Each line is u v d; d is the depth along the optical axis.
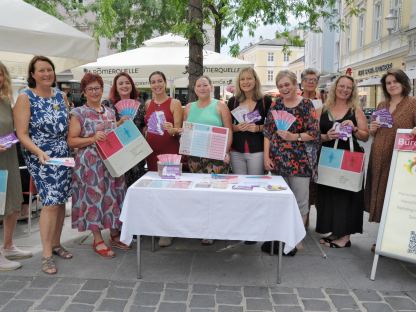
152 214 3.38
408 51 16.31
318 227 4.41
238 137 4.16
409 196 3.45
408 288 3.38
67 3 14.52
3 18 3.89
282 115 3.81
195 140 3.97
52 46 4.08
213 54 7.19
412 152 3.47
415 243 3.37
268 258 3.99
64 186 3.73
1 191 3.52
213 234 3.34
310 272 3.67
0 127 3.54
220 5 8.09
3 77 3.55
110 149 3.74
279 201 3.27
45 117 3.57
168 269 3.72
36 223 5.07
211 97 4.25
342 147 4.09
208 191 3.30
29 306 3.03
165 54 7.00
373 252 4.16
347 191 4.18
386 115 3.80
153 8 15.87
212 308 3.02
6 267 3.63
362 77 23.08
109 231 4.73
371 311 3.00
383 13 19.72
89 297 3.17
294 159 3.96
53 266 3.63
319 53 32.38
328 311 3.00
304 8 9.73
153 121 4.06
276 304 3.09
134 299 3.15
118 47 19.86
